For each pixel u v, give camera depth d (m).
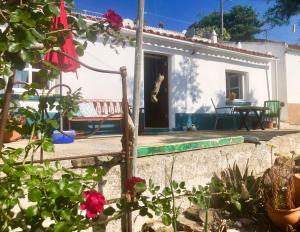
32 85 2.62
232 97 11.80
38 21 2.34
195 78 10.77
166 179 4.22
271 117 11.45
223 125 11.37
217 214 4.27
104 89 8.48
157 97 10.51
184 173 4.49
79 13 2.85
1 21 2.20
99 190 3.40
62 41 2.69
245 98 12.60
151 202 3.07
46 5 2.35
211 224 4.08
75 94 3.16
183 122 10.37
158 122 10.51
